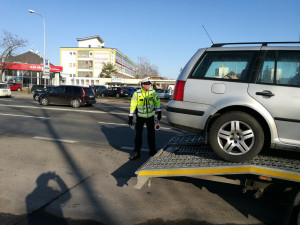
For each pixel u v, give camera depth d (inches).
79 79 2684.5
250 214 125.4
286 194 114.7
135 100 208.1
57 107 628.4
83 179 165.9
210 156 142.3
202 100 138.5
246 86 129.2
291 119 119.5
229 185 159.5
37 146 243.9
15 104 665.0
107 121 418.0
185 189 153.2
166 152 155.1
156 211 126.8
